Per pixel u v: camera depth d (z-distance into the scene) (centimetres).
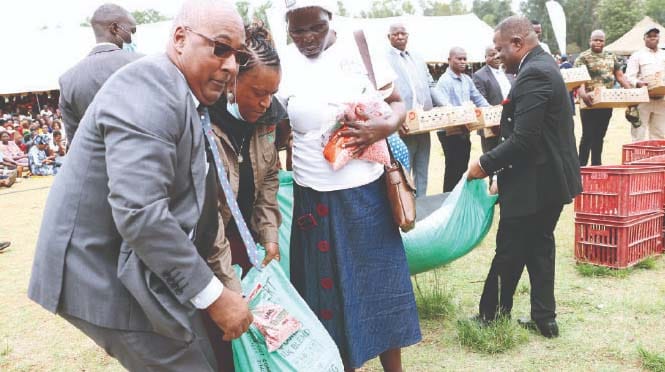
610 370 360
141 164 191
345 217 309
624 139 1501
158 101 199
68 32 2841
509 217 392
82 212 207
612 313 444
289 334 268
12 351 428
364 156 306
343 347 312
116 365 404
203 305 210
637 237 541
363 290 312
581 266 536
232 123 268
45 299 212
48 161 1625
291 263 330
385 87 320
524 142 371
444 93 769
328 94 302
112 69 396
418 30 3531
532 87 368
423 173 714
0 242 762
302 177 315
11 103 2700
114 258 212
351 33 318
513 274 407
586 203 541
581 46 8756
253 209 304
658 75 927
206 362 232
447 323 438
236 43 213
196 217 212
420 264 407
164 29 2441
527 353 389
